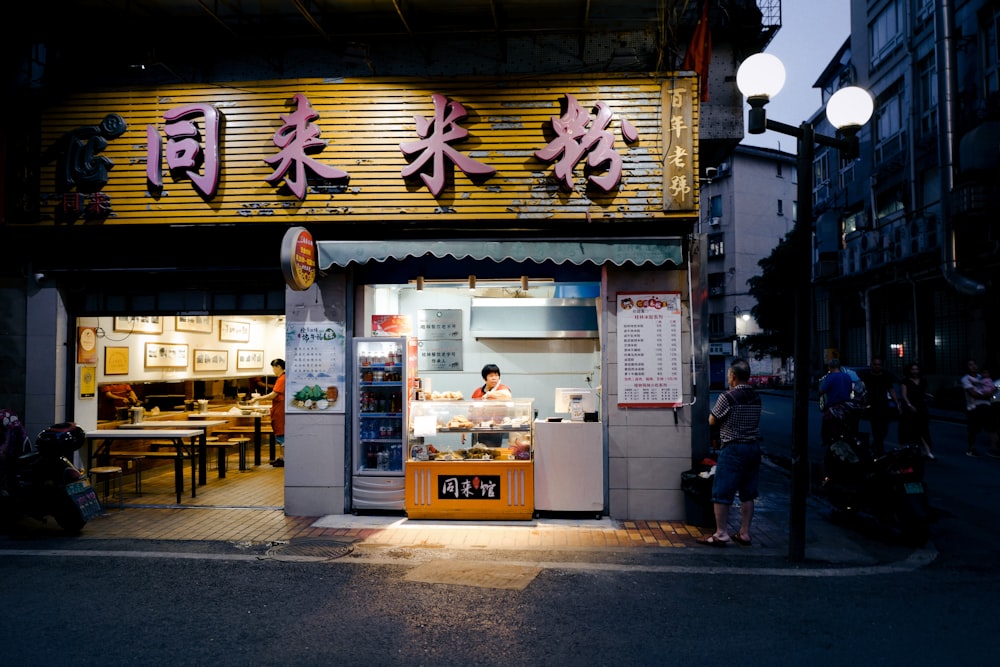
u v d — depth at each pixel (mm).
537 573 5660
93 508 7246
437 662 3949
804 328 6160
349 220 7824
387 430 7820
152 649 4125
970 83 19641
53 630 4422
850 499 7258
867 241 26812
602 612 4762
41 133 8211
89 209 8031
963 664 3924
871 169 27000
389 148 7863
